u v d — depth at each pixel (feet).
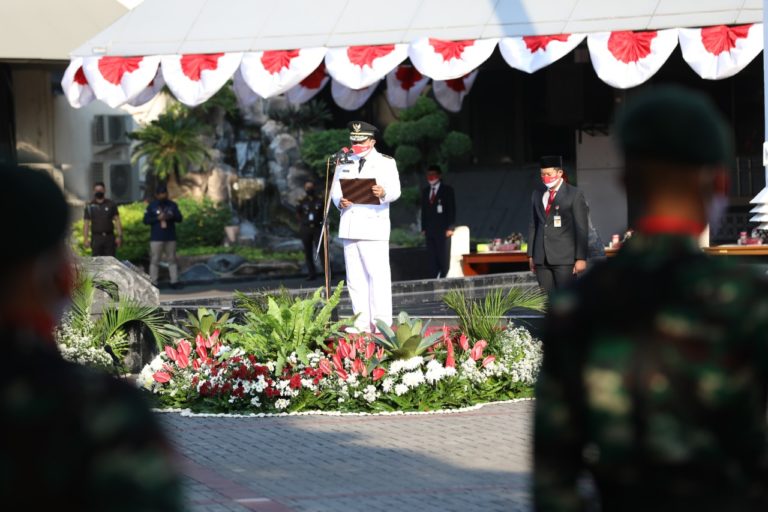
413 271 84.17
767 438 9.41
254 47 70.13
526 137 113.50
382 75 67.26
